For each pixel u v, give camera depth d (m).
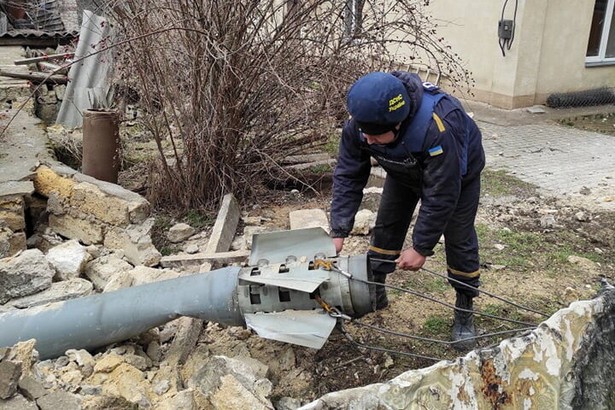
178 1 4.63
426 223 2.67
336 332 3.38
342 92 5.04
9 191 4.32
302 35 4.95
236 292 2.80
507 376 2.12
